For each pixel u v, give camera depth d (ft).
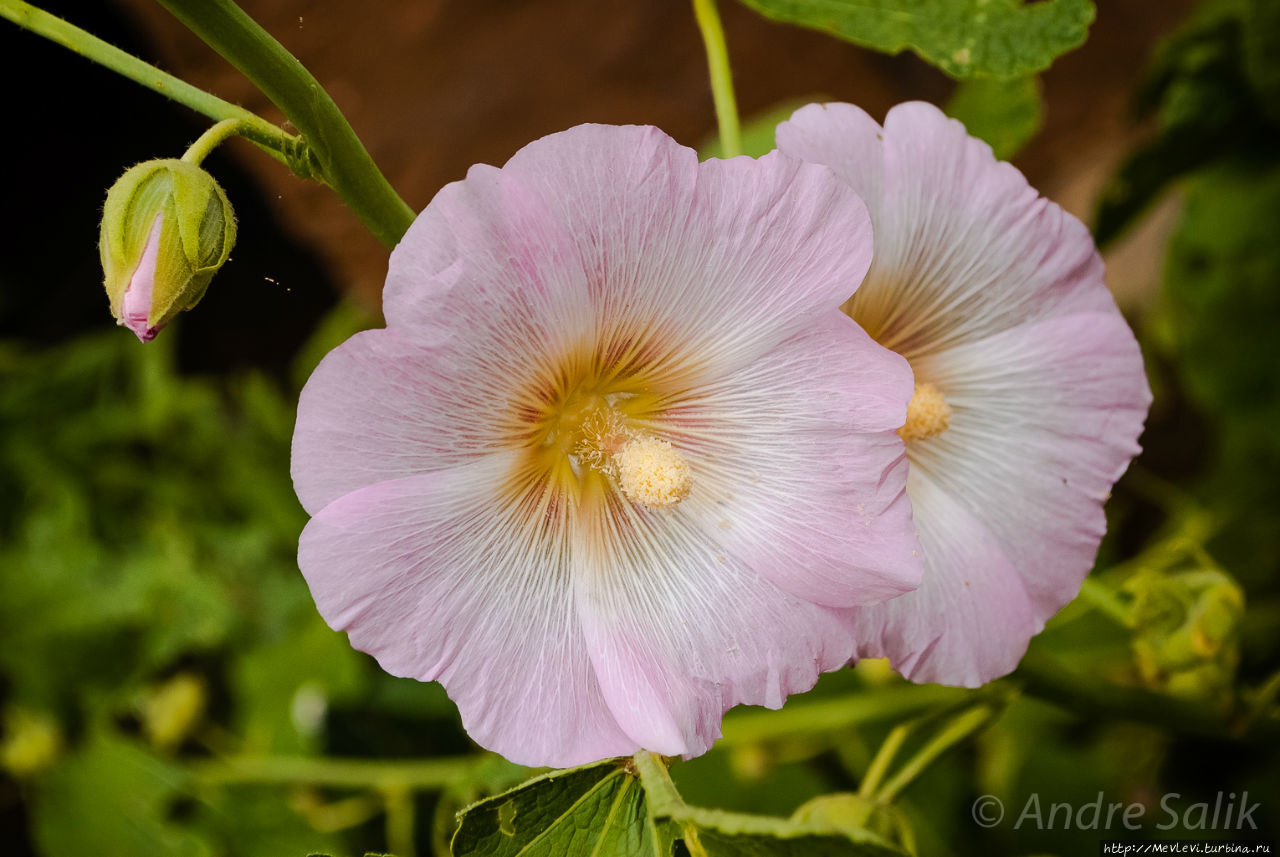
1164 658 1.84
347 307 2.70
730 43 2.94
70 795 2.46
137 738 2.63
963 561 1.69
